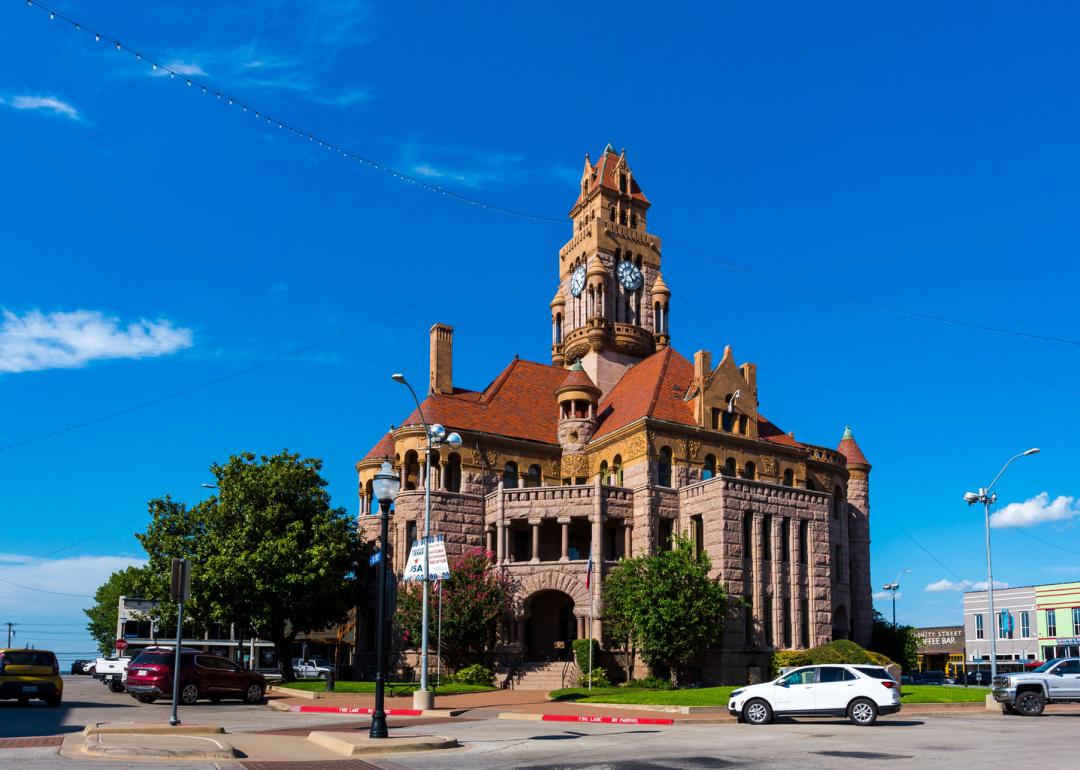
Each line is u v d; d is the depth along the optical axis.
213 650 94.12
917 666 82.88
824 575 61.56
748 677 56.19
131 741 22.67
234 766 19.55
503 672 57.62
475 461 66.88
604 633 57.31
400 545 63.69
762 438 69.06
